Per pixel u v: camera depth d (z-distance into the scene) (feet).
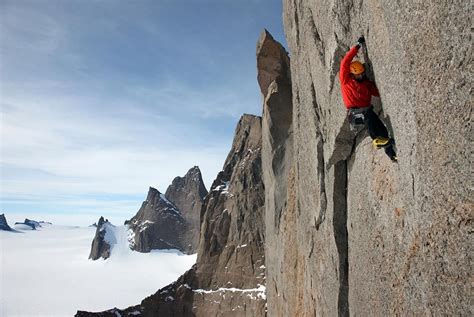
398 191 28.94
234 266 281.13
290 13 72.54
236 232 297.33
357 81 30.71
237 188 315.58
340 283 45.21
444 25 20.39
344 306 45.37
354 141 41.32
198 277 296.10
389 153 28.76
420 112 23.61
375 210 33.99
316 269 58.49
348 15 36.11
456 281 20.68
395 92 27.14
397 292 28.99
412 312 26.32
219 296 273.13
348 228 43.32
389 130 30.25
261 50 142.20
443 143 21.36
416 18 23.09
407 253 26.99
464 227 19.89
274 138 137.69
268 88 146.92
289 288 97.96
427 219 23.66
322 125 50.19
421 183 24.16
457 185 20.33
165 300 289.33
